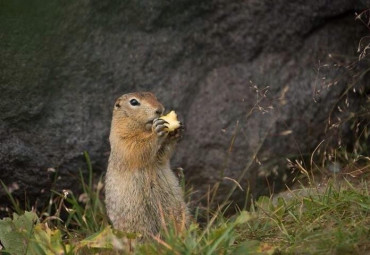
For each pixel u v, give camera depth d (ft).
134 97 34.88
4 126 39.22
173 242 27.66
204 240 28.71
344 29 42.04
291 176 41.37
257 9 40.68
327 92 41.34
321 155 41.50
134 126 34.22
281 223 31.99
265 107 41.04
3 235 31.53
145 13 40.09
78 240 35.27
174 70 40.78
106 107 40.16
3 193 39.73
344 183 38.01
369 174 38.09
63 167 40.01
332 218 31.42
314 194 35.86
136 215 33.86
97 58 39.86
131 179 33.99
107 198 35.09
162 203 34.04
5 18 38.55
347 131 41.68
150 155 33.76
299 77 41.37
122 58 40.16
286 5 40.83
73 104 39.88
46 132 39.73
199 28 40.75
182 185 38.19
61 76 39.63
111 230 30.04
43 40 39.11
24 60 39.04
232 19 40.75
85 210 37.65
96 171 40.40
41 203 40.52
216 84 41.04
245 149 40.86
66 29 39.27
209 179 40.96
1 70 38.83
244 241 30.94
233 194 41.04
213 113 40.86
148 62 40.47
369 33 42.22
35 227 31.09
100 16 39.60
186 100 40.83
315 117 41.29
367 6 41.24
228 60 41.24
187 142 40.73
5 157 39.06
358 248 27.96
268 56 41.39
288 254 28.58
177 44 40.68
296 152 41.14
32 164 39.63
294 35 41.24
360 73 41.60
